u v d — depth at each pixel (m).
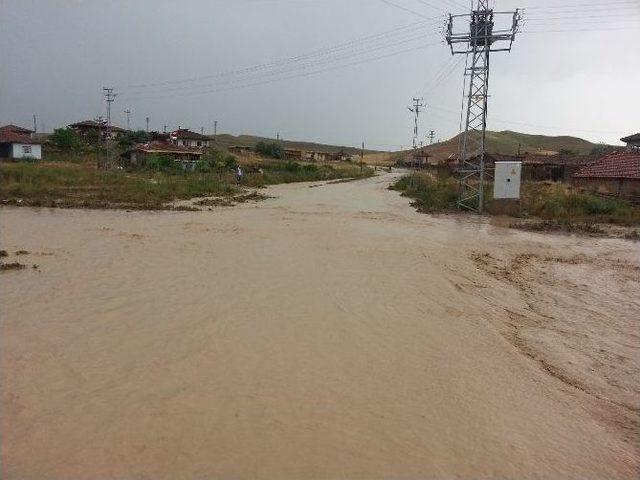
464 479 4.56
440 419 5.57
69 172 38.88
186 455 4.67
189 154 63.94
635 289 12.75
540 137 167.00
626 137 56.78
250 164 68.00
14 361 6.59
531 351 8.02
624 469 4.98
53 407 5.45
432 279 12.01
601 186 36.34
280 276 11.54
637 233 22.39
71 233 16.97
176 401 5.67
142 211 24.11
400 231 20.38
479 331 8.57
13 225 18.52
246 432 5.10
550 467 4.88
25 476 4.29
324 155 127.75
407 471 4.61
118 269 11.83
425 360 7.17
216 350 7.14
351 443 4.99
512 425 5.59
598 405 6.35
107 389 5.90
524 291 11.87
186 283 10.67
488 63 27.75
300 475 4.45
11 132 56.50
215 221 21.22
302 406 5.68
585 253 17.50
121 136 79.06
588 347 8.45
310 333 7.96
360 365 6.87
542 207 28.39
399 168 128.75
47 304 9.02
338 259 13.84
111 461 4.54
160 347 7.19
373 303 9.74
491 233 21.14
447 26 27.48
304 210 27.42
